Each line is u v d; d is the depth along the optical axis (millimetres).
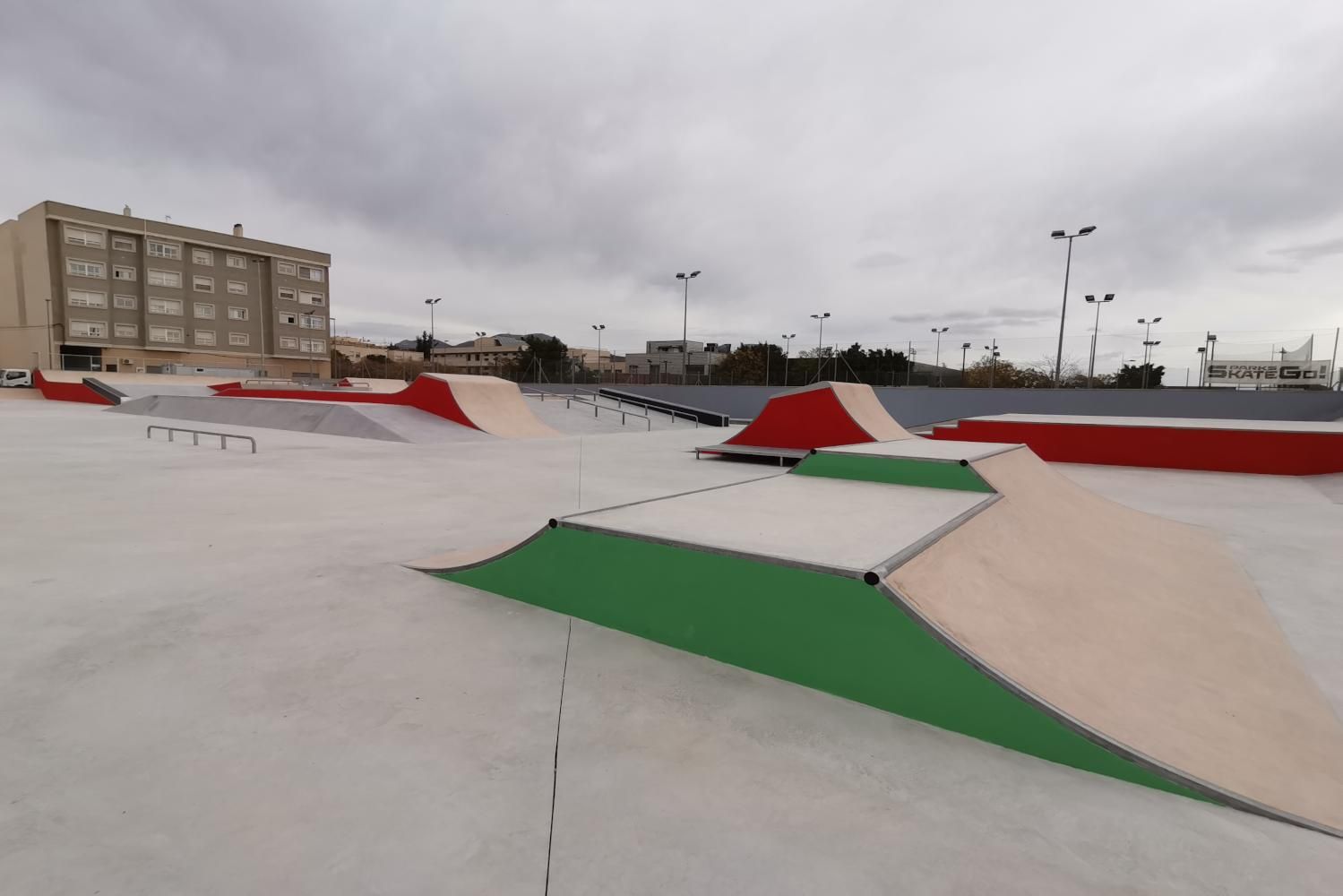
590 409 22062
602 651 2816
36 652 2730
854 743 2143
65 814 1720
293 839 1650
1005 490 4418
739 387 28297
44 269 36688
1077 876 1567
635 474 8680
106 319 38469
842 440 10516
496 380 16438
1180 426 10430
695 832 1704
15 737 2088
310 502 6188
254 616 3180
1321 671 2875
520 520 5543
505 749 2076
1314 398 17453
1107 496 7703
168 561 4102
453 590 3594
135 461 8742
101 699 2348
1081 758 2023
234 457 9430
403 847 1631
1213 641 3045
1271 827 1771
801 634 2521
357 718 2252
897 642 2320
